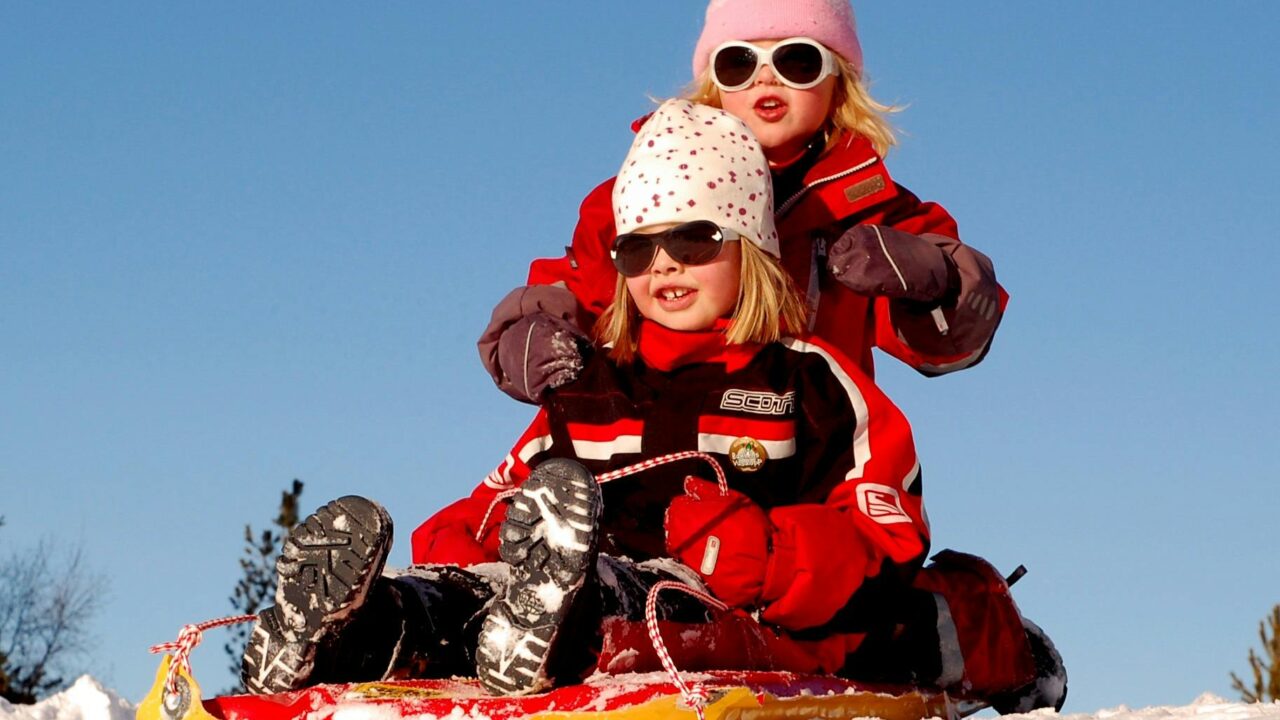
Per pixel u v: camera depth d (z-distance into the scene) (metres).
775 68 5.45
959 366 5.24
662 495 4.47
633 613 3.81
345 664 3.88
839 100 5.62
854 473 4.37
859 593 4.14
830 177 5.41
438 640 4.01
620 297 4.66
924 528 4.32
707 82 5.73
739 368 4.48
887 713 4.12
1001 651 4.65
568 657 3.69
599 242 5.54
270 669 3.73
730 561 4.00
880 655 4.50
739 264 4.54
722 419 4.43
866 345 5.42
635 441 4.51
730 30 5.61
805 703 3.85
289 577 3.68
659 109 4.78
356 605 3.69
